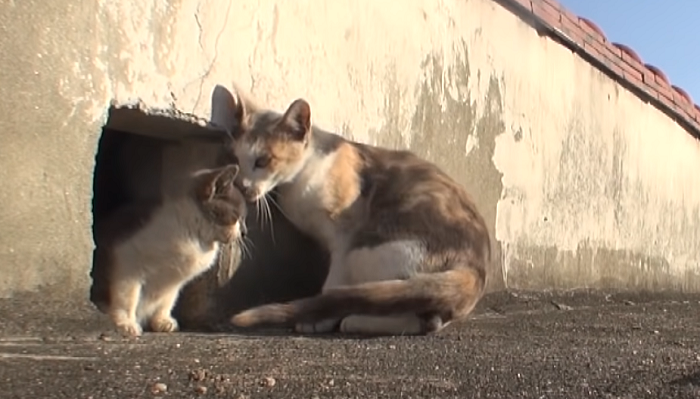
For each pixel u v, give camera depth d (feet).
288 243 6.91
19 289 5.34
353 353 5.24
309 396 4.29
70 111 5.56
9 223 5.31
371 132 7.39
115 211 6.05
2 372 4.39
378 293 5.97
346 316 6.03
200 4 6.20
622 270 10.61
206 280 6.46
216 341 5.52
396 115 7.59
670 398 4.46
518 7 8.79
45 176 5.45
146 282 5.98
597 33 10.07
